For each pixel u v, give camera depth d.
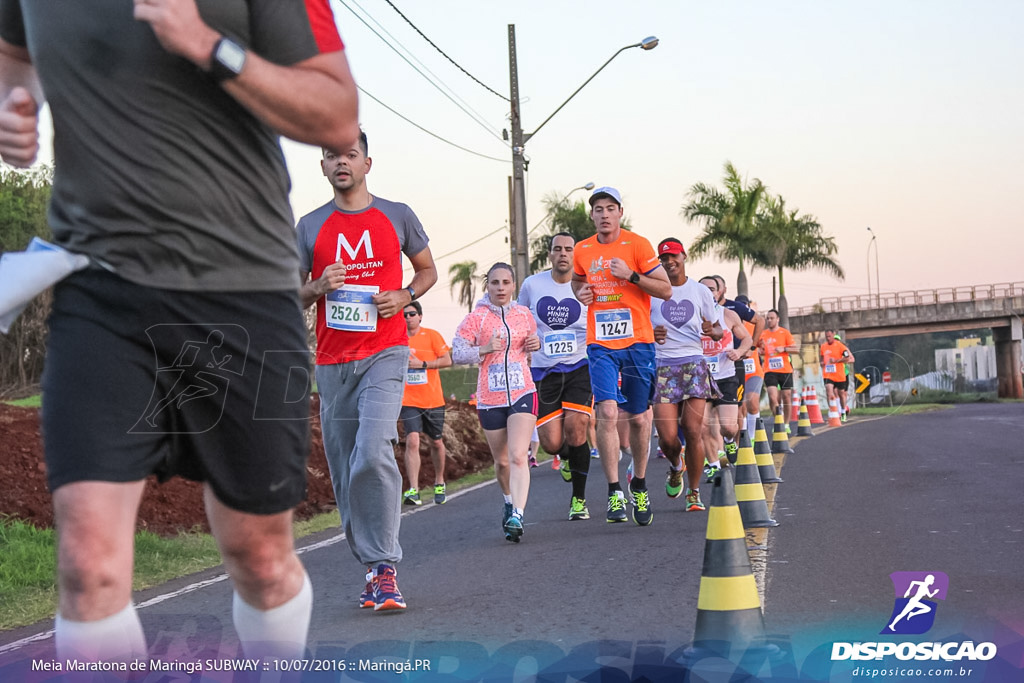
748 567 4.56
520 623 5.84
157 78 2.69
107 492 2.70
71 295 2.76
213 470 2.89
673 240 10.95
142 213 2.71
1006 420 26.41
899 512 9.50
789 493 11.48
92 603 2.68
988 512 9.24
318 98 2.70
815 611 5.66
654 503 11.90
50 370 2.75
